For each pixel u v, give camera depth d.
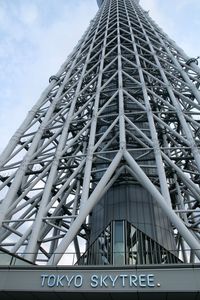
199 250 17.81
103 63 44.34
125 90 36.56
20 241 22.33
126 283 14.13
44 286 14.61
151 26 61.53
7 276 15.23
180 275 13.97
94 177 33.88
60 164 33.84
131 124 29.58
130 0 87.88
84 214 21.08
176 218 19.81
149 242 19.42
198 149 27.28
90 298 14.80
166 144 35.06
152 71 43.72
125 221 19.69
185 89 40.94
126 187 30.31
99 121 36.12
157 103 39.22
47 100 43.69
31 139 35.53
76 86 43.44
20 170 29.94
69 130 36.34
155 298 14.30
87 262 19.56
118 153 26.02
